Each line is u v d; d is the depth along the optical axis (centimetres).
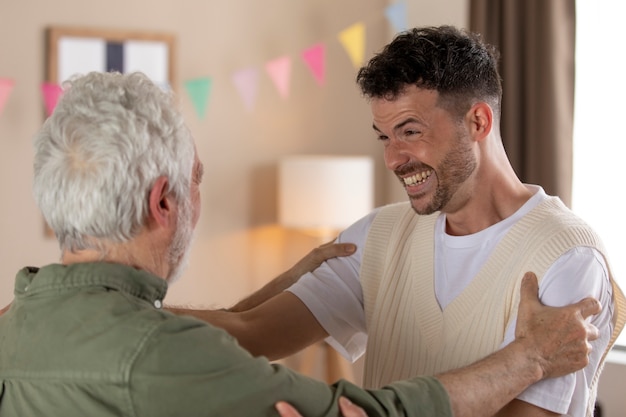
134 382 111
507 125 358
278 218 450
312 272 180
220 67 445
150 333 113
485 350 149
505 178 154
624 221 365
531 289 143
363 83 150
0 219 421
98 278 120
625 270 365
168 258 129
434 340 158
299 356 419
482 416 130
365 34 462
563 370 138
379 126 151
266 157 454
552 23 346
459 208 155
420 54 145
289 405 116
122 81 126
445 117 146
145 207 122
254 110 450
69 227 122
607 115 367
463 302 154
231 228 451
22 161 422
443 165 148
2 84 415
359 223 184
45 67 422
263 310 172
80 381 113
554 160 346
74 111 122
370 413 122
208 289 450
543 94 348
